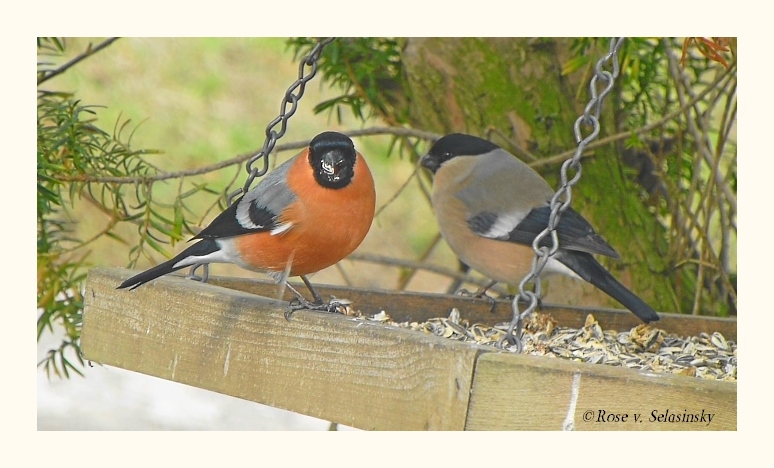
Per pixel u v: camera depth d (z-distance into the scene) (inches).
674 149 425.1
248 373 281.4
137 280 300.7
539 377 229.8
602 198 402.0
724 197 424.8
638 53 401.4
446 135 397.4
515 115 403.2
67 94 376.5
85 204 666.8
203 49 781.3
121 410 569.0
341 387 259.9
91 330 319.9
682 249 407.2
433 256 729.0
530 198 376.8
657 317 337.7
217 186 697.0
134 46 764.6
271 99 763.4
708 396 228.1
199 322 293.7
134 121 728.3
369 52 423.8
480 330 342.0
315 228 295.0
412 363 244.5
